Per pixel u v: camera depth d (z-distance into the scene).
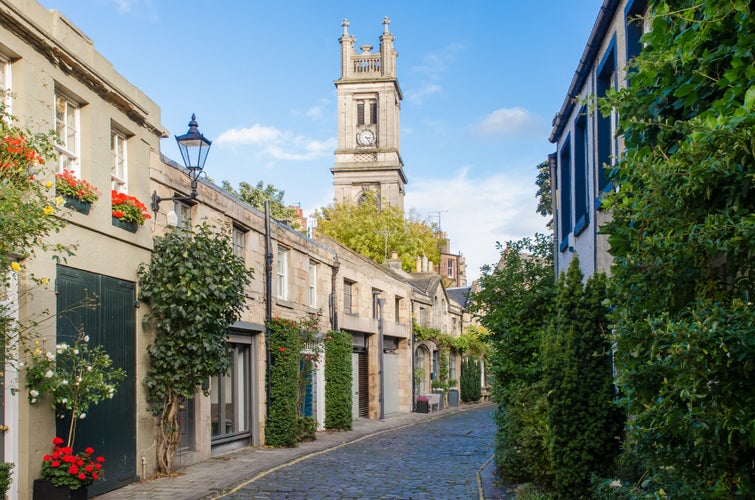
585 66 11.76
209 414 15.47
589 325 8.72
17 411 8.89
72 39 10.59
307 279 21.94
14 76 9.17
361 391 28.89
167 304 12.49
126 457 11.67
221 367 13.23
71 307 9.66
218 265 13.02
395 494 11.33
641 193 4.66
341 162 78.88
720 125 3.80
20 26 9.04
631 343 4.55
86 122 10.84
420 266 51.31
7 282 7.87
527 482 11.35
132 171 12.43
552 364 8.78
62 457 9.13
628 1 8.99
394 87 80.88
